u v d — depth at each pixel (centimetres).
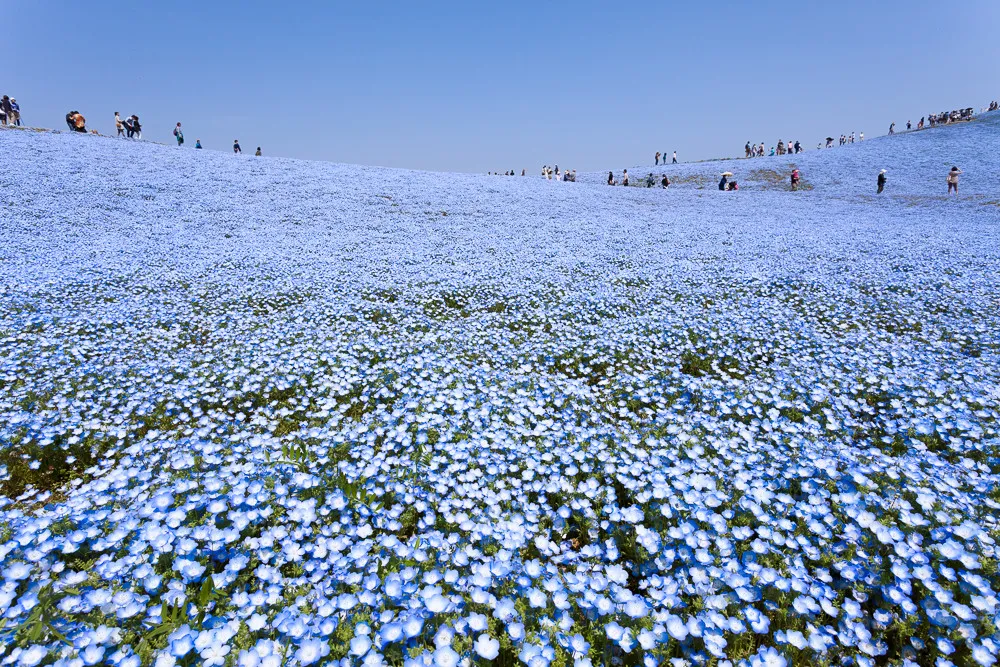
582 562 357
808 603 293
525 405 599
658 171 5253
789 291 1143
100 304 978
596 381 754
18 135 2912
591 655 283
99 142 3092
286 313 980
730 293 1157
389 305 1049
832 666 279
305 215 2144
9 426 517
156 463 462
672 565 341
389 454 501
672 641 288
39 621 267
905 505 370
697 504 383
